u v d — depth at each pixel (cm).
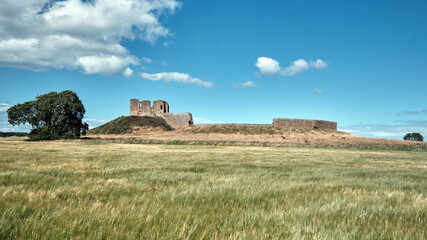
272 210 529
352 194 732
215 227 417
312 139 9512
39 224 387
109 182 805
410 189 899
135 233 370
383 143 8625
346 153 3947
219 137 9944
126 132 11231
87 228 387
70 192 635
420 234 406
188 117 12550
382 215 522
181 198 609
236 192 683
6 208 456
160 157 2116
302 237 380
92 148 3494
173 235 367
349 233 406
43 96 7181
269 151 3925
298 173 1271
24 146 3681
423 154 4247
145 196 612
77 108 7312
